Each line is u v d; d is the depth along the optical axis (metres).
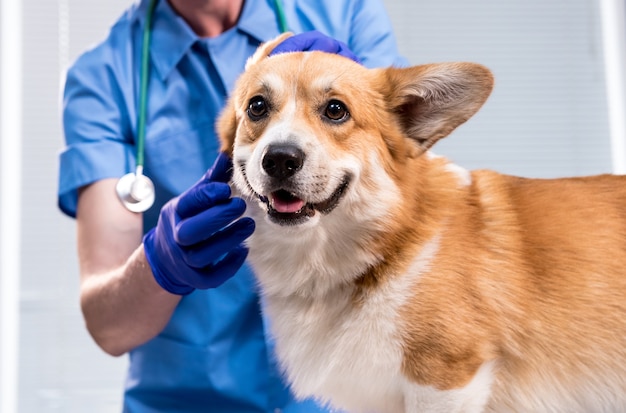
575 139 3.24
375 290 1.39
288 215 1.37
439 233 1.41
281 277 1.48
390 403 1.45
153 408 1.80
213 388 1.75
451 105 1.46
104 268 1.72
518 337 1.41
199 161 1.81
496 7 3.23
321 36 1.62
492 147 3.23
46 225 3.12
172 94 1.83
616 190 1.50
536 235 1.46
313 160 1.35
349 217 1.40
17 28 3.06
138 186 1.71
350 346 1.40
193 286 1.49
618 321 1.43
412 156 1.48
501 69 3.23
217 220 1.38
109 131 1.81
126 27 1.90
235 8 1.89
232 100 1.55
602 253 1.44
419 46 3.22
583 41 3.24
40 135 3.12
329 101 1.42
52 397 3.09
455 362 1.36
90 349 3.12
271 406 1.76
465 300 1.38
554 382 1.44
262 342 1.77
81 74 1.84
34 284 3.11
